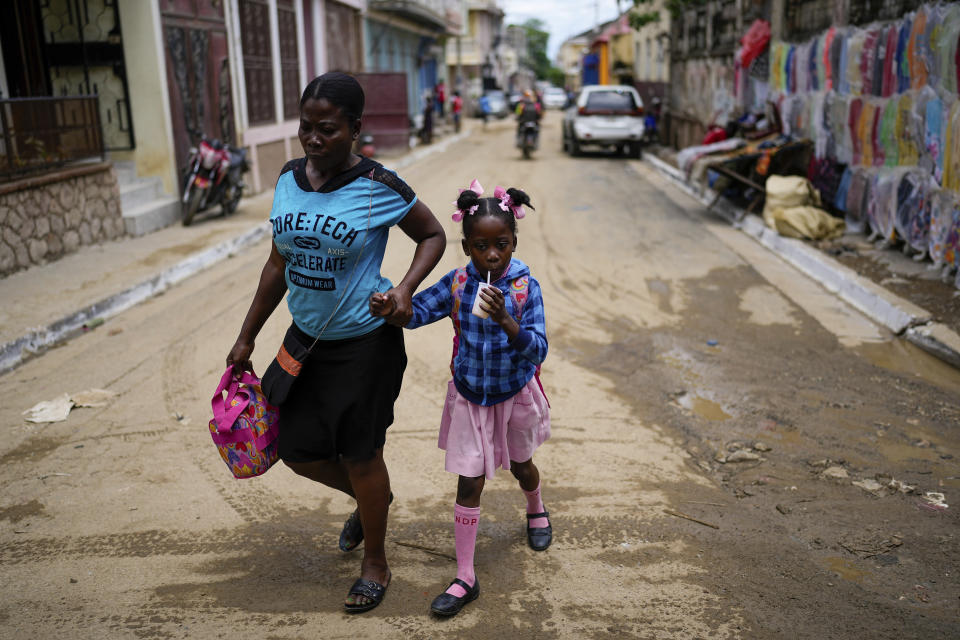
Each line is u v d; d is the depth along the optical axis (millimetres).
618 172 16656
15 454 4184
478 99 42969
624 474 3975
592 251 9062
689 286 7586
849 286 7102
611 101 19422
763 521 3521
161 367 5449
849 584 3031
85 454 4184
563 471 4004
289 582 3061
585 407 4824
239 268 8398
